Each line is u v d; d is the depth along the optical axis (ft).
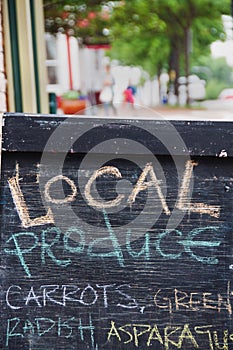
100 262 5.69
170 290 5.69
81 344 5.62
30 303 5.63
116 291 5.67
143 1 34.76
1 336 5.59
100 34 36.88
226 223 5.75
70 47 31.60
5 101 15.75
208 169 5.76
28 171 5.67
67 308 5.64
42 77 17.94
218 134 5.66
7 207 5.65
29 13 16.94
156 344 5.65
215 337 5.69
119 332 5.64
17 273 5.63
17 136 5.56
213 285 5.71
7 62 16.28
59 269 5.66
